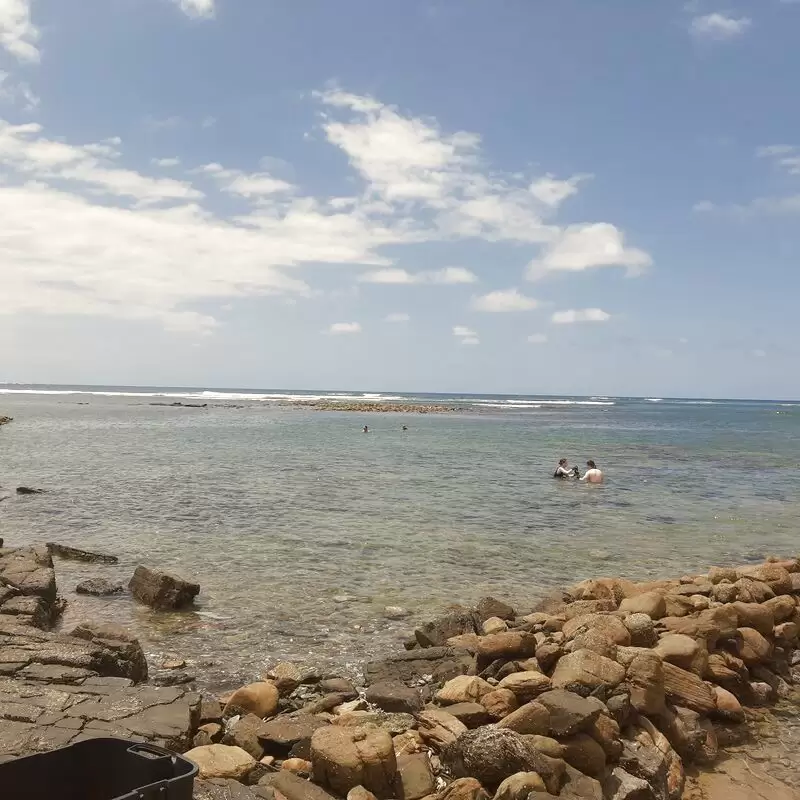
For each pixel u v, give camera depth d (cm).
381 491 2753
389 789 635
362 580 1474
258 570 1530
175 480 2909
